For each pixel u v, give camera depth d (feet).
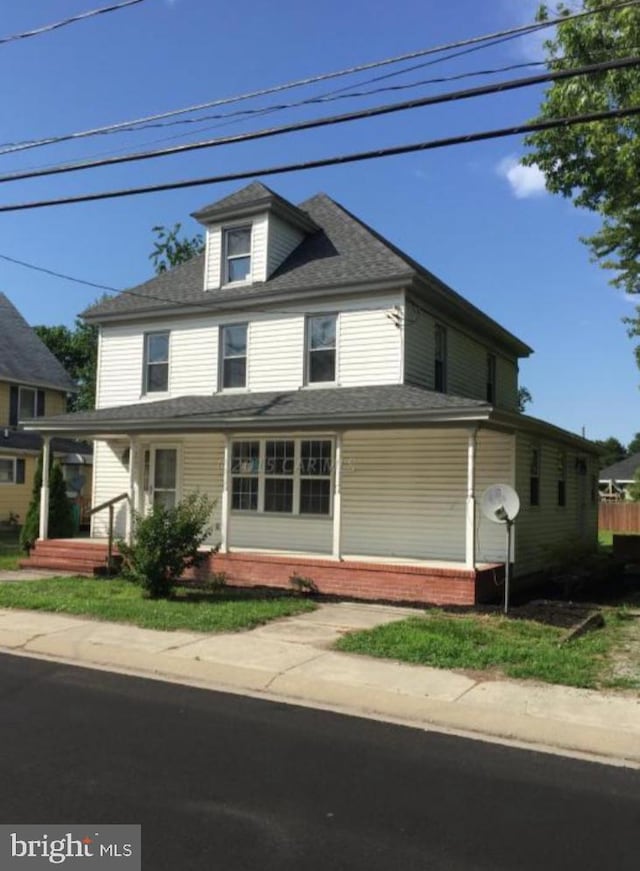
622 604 42.55
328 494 51.88
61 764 16.62
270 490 54.03
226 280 58.95
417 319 52.65
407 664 26.32
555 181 44.47
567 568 48.93
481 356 64.23
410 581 41.24
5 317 107.24
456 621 33.86
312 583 43.75
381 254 54.34
